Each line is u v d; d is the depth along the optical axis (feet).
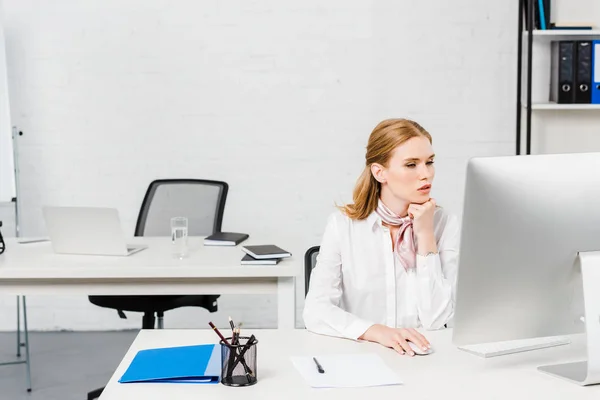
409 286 6.71
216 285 8.77
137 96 14.02
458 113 14.01
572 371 5.06
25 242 10.25
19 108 13.98
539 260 4.89
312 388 4.81
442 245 6.80
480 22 13.83
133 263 8.73
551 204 4.81
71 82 13.96
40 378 11.84
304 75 13.96
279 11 13.85
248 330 6.25
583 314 5.09
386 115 14.02
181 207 11.72
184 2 13.84
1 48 13.07
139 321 14.56
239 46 13.92
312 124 14.05
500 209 4.78
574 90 12.89
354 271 6.77
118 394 4.71
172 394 4.71
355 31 13.88
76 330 14.52
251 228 14.25
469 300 4.96
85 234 9.16
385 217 6.69
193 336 6.00
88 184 14.17
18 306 13.08
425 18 13.84
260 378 5.01
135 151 14.11
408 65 13.93
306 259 7.54
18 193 14.03
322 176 14.15
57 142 14.07
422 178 6.29
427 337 5.98
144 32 13.89
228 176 14.16
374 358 5.38
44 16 13.83
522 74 13.64
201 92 14.01
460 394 4.69
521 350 5.54
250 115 14.05
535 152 13.70
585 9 12.98
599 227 4.89
